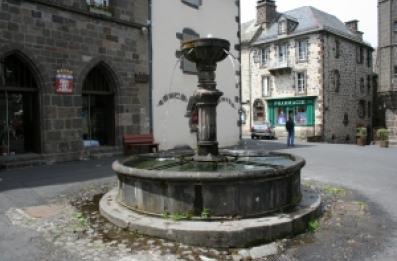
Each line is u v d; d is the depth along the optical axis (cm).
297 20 3350
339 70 3275
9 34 1084
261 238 482
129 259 431
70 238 496
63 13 1219
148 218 529
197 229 473
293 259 436
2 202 685
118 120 1411
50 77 1187
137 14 1466
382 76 2784
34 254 446
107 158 1329
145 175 529
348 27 3694
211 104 709
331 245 477
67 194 755
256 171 518
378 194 768
